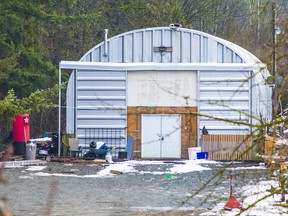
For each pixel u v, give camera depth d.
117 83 79.81
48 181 56.31
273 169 21.94
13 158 69.56
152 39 82.44
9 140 84.19
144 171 64.50
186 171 64.19
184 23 115.19
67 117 79.62
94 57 82.25
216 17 120.44
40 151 75.44
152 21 116.75
